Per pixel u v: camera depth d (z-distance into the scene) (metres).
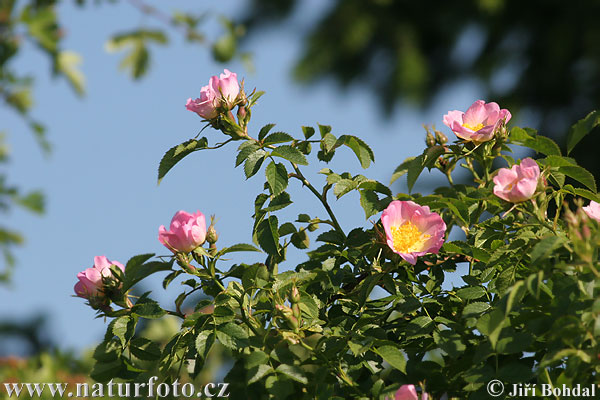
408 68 9.95
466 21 9.91
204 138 3.75
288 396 3.26
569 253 3.10
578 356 2.78
